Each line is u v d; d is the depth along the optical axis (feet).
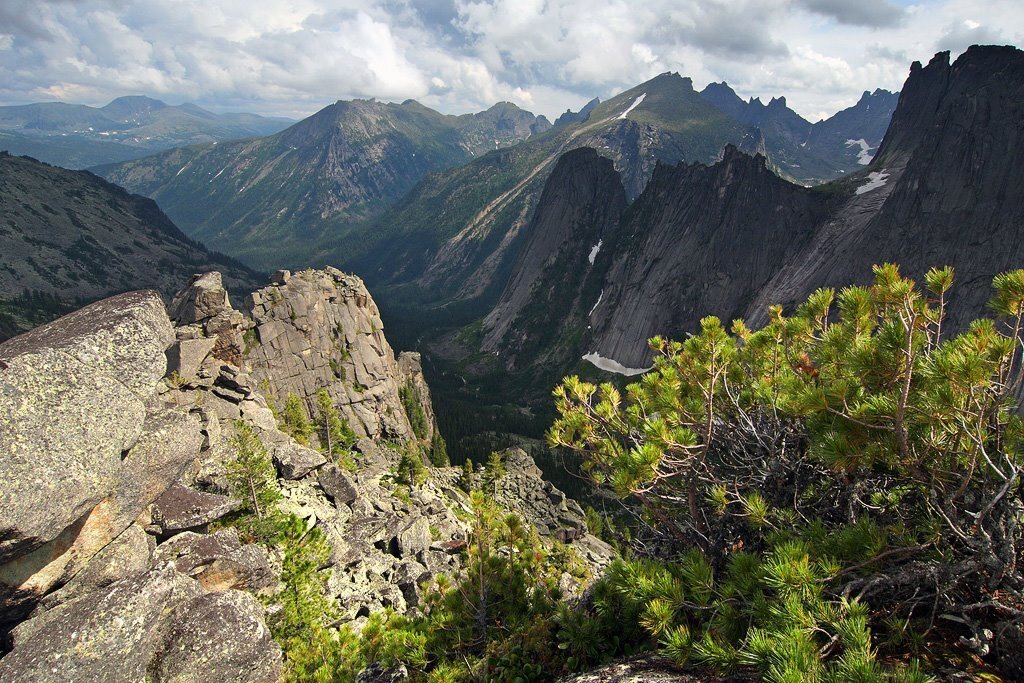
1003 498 26.48
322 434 258.98
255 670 49.70
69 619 43.27
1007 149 510.99
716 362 38.86
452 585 56.34
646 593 30.25
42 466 42.45
